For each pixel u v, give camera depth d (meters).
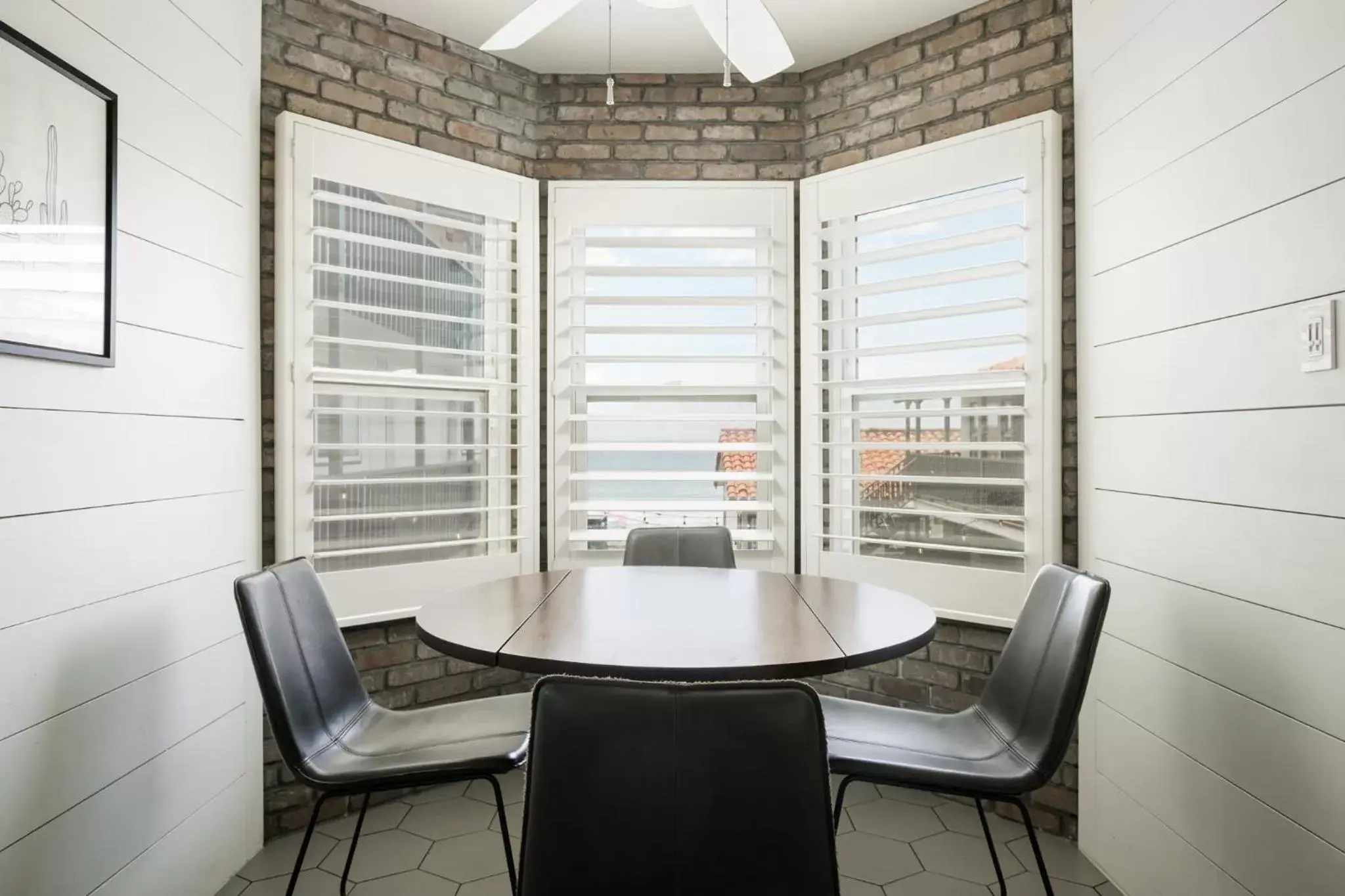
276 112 2.32
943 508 2.59
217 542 1.99
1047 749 1.47
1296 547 1.38
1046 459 2.30
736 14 1.73
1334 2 1.29
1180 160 1.74
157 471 1.75
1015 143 2.37
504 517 2.83
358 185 2.45
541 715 0.90
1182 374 1.73
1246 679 1.51
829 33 2.70
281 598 1.62
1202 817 1.65
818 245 2.88
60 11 1.44
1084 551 2.20
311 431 2.34
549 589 1.92
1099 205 2.10
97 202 1.53
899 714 1.84
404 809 2.39
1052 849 2.17
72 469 1.48
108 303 1.55
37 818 1.39
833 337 2.91
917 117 2.67
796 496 2.96
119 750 1.61
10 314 1.32
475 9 2.55
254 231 2.19
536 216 2.89
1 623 1.31
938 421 2.61
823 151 2.92
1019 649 1.71
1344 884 1.28
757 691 0.88
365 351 2.53
